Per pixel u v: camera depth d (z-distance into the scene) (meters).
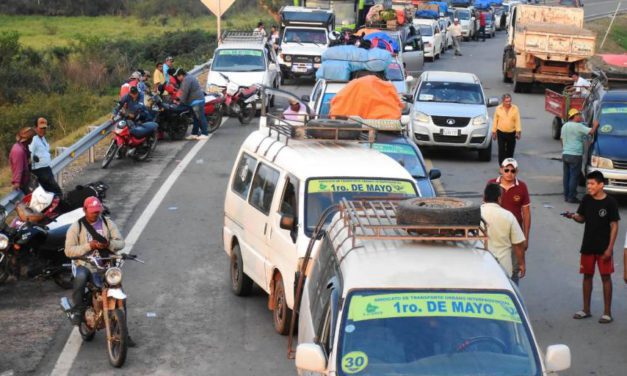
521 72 38.94
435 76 25.58
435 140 23.84
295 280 10.15
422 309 6.86
